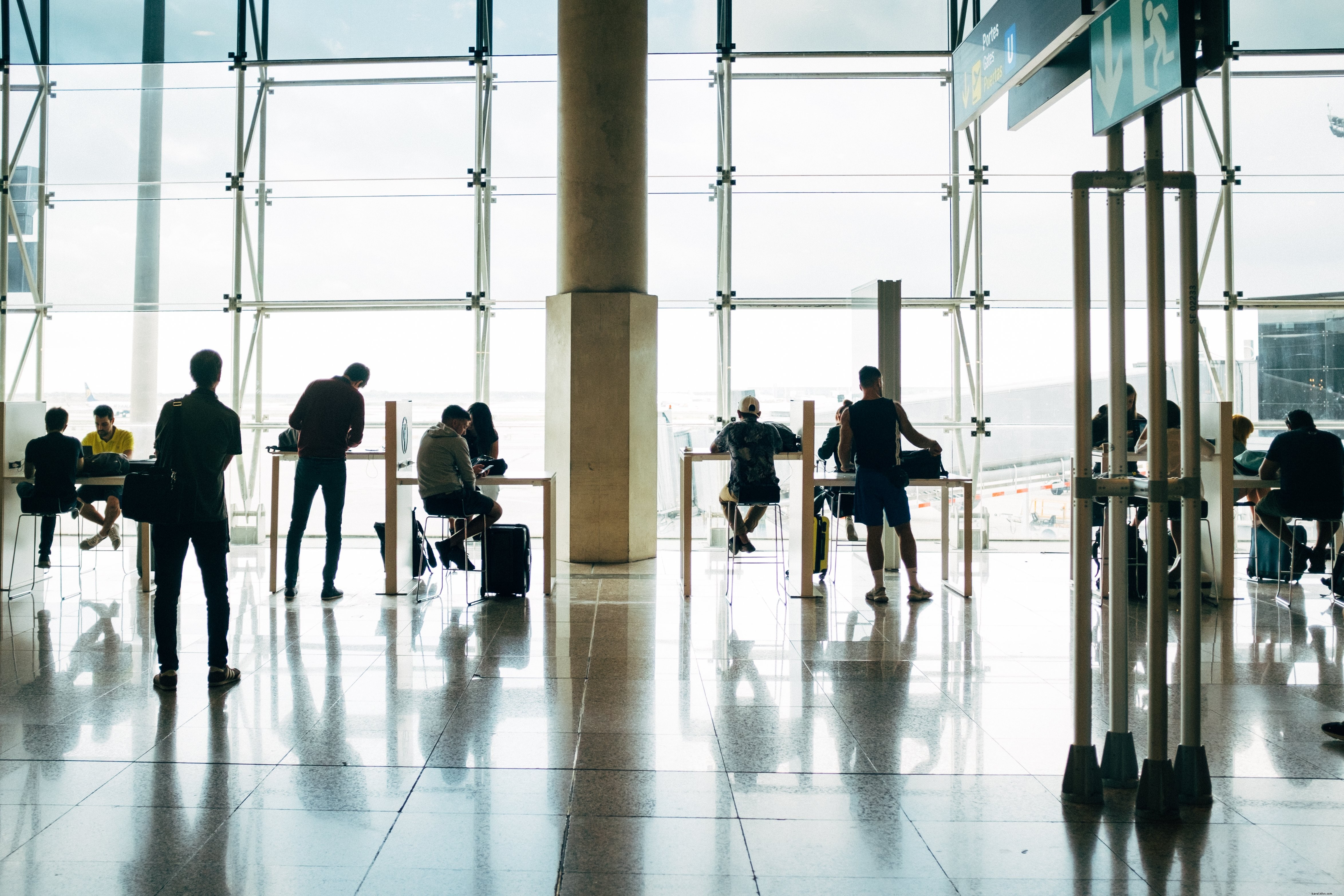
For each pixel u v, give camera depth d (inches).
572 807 115.1
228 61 361.7
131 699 158.6
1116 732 123.3
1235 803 117.6
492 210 362.3
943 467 272.2
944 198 360.2
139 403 367.6
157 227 363.3
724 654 193.2
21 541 262.5
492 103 360.5
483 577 252.7
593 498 314.0
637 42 314.5
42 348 366.0
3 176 362.9
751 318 361.7
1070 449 360.5
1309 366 346.3
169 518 161.6
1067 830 109.6
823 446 295.3
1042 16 179.6
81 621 221.1
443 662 184.7
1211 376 349.1
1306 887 96.0
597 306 311.7
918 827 110.0
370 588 266.7
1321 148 343.3
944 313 362.0
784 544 367.9
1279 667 185.3
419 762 130.0
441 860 100.7
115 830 107.7
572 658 188.9
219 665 167.9
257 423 365.7
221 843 104.5
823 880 97.0
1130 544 254.7
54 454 249.8
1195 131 346.9
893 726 147.3
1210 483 261.7
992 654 193.6
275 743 137.2
